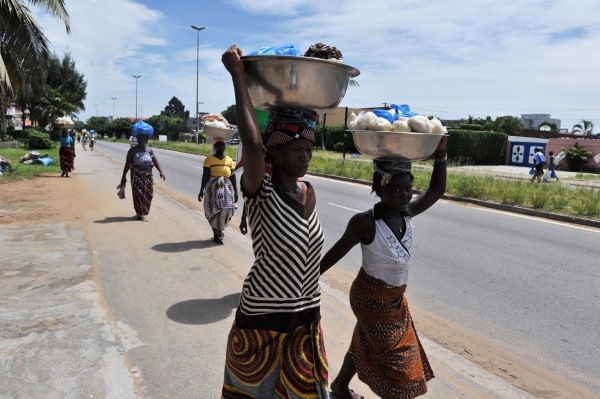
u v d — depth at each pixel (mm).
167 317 4008
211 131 6285
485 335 4113
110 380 3010
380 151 2246
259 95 1903
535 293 5223
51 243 6234
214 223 6488
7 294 4375
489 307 4773
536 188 14125
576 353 3822
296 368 1990
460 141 35000
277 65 1785
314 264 2029
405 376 2453
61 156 14820
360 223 2391
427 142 2193
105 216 8219
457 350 3783
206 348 3490
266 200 1923
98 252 5875
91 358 3264
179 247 6277
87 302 4246
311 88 1820
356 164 22156
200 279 5012
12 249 5883
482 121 59906
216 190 6398
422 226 9039
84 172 16938
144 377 3072
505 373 3439
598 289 5406
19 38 14586
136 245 6293
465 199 13047
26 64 15164
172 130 77312
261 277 1976
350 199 12555
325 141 44344
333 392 2904
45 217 8000
